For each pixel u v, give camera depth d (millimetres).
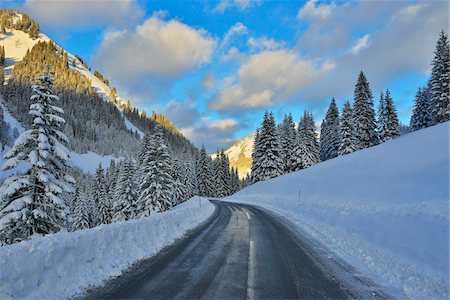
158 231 10867
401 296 5531
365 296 5520
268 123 54781
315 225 14859
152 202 31406
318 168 37625
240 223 16406
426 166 15742
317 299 5340
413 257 7273
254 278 6551
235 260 8172
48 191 13164
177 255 8828
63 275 5867
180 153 69562
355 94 49812
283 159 60375
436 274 6133
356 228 11344
